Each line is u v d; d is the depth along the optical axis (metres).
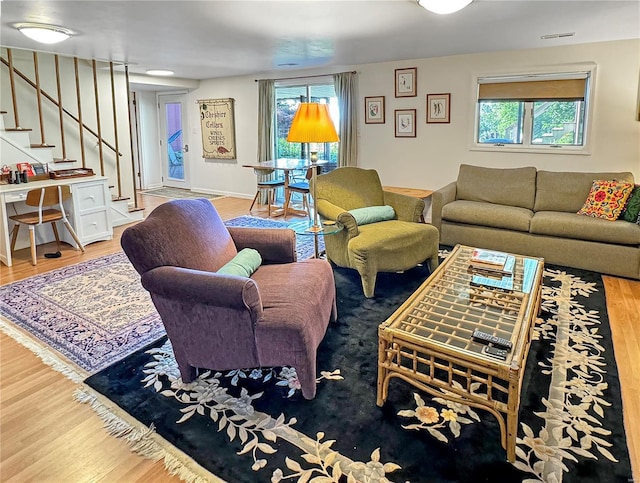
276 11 3.06
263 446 1.85
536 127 4.94
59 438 1.90
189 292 2.04
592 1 2.90
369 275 3.29
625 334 2.74
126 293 3.49
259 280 2.47
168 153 8.88
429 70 5.36
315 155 3.48
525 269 2.71
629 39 4.21
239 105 7.37
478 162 5.30
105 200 5.01
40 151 4.92
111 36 3.89
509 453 1.74
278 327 2.03
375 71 5.76
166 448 1.84
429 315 2.12
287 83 6.63
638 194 3.79
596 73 4.44
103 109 5.96
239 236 2.82
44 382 2.31
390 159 5.91
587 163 4.67
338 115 6.18
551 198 4.30
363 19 3.31
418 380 1.99
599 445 1.82
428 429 1.93
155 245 2.18
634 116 4.36
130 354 2.58
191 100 8.07
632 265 3.65
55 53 4.89
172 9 3.02
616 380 2.26
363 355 2.55
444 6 2.78
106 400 2.16
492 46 4.55
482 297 2.33
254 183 7.55
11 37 4.04
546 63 4.67
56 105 5.41
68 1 2.82
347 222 3.41
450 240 4.58
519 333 1.93
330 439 1.88
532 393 2.17
